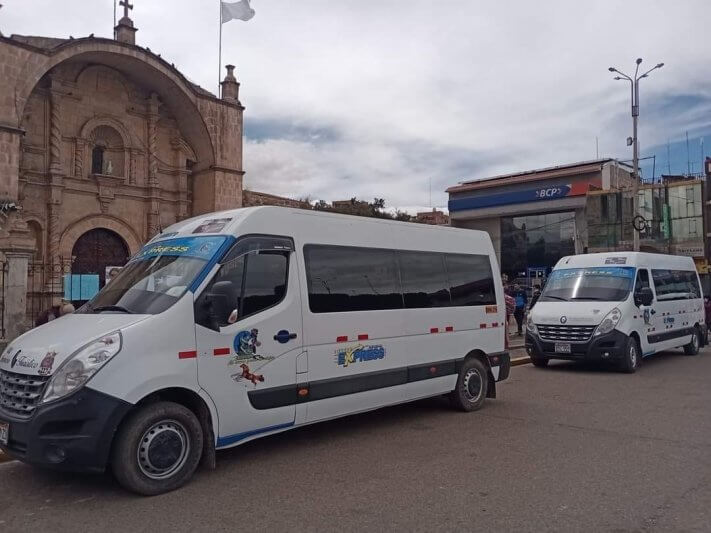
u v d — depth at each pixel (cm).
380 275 753
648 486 531
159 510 478
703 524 446
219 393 561
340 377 681
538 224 3875
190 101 2544
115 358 496
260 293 612
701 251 3300
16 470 593
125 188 2444
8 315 1248
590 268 1393
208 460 557
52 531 439
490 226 4088
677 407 888
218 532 435
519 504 488
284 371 621
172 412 525
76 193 2305
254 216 625
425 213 5422
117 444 500
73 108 2305
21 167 2138
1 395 524
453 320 853
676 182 3459
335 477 564
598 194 3522
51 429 479
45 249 2195
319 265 678
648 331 1357
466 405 864
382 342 739
